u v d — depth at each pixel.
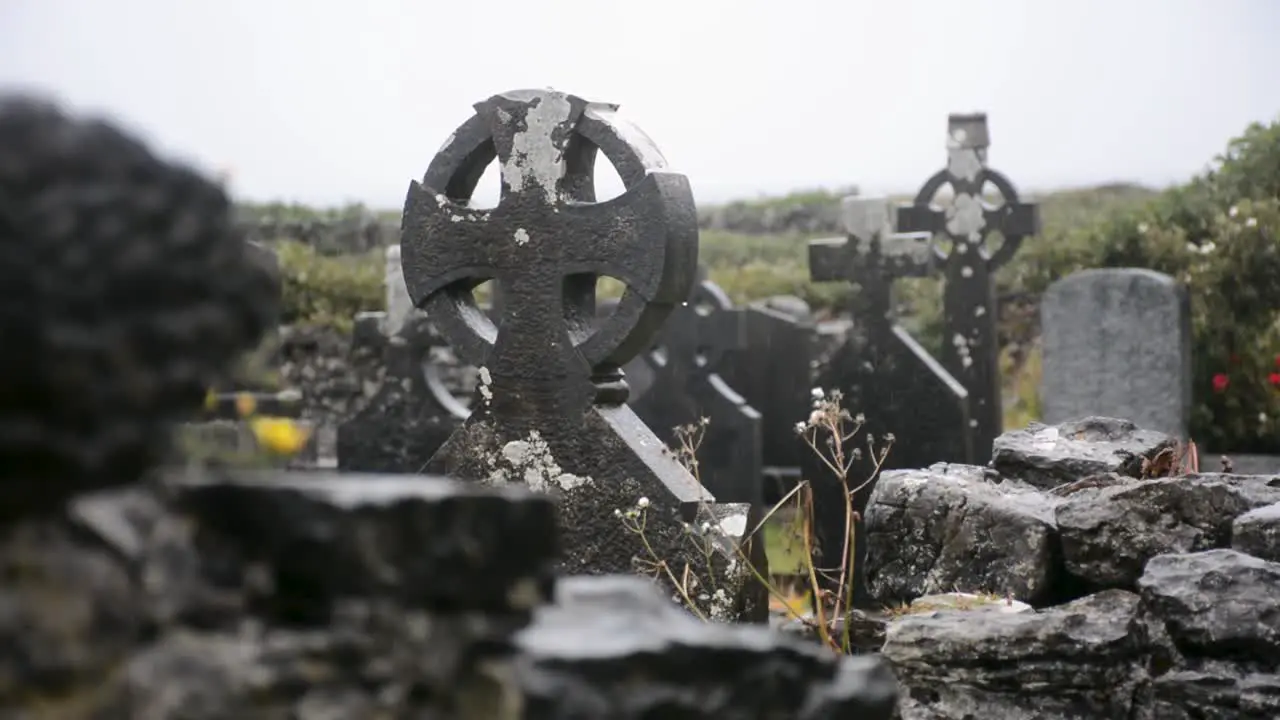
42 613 1.62
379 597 1.83
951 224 12.81
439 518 1.89
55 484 1.62
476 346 5.95
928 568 4.89
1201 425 15.17
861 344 11.06
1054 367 13.72
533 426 5.82
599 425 5.71
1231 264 15.45
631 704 1.99
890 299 11.01
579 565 5.71
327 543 1.79
